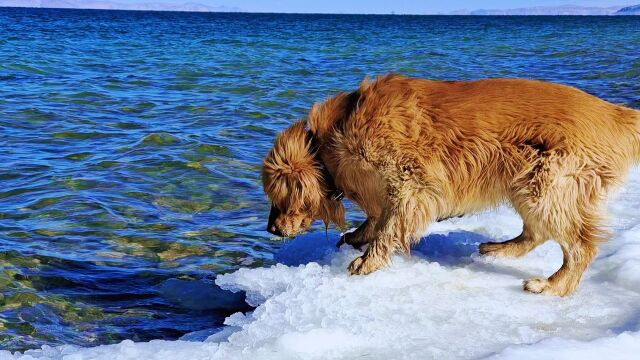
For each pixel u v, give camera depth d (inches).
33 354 160.1
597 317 172.1
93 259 233.5
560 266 208.4
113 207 284.5
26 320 189.5
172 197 301.1
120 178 325.4
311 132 209.6
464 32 2329.0
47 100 545.0
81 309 197.9
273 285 199.5
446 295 184.7
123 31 2000.5
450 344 156.9
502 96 191.2
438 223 249.6
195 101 565.3
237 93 618.8
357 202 212.7
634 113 191.6
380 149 195.3
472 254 219.0
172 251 242.8
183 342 162.4
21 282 211.9
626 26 3147.1
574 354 148.5
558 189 183.0
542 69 883.4
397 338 159.3
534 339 159.6
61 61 890.1
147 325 190.4
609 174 185.0
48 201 289.0
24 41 1289.4
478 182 193.2
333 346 155.2
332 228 268.7
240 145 399.2
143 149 380.2
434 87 198.2
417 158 193.6
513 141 187.6
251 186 320.5
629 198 266.5
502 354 148.9
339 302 177.3
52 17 3951.8
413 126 193.2
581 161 183.0
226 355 151.4
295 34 1998.0
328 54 1145.4
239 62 948.0
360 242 219.5
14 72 741.3
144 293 210.1
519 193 187.9
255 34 1951.3
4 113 481.1
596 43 1489.9
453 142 191.5
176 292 211.2
